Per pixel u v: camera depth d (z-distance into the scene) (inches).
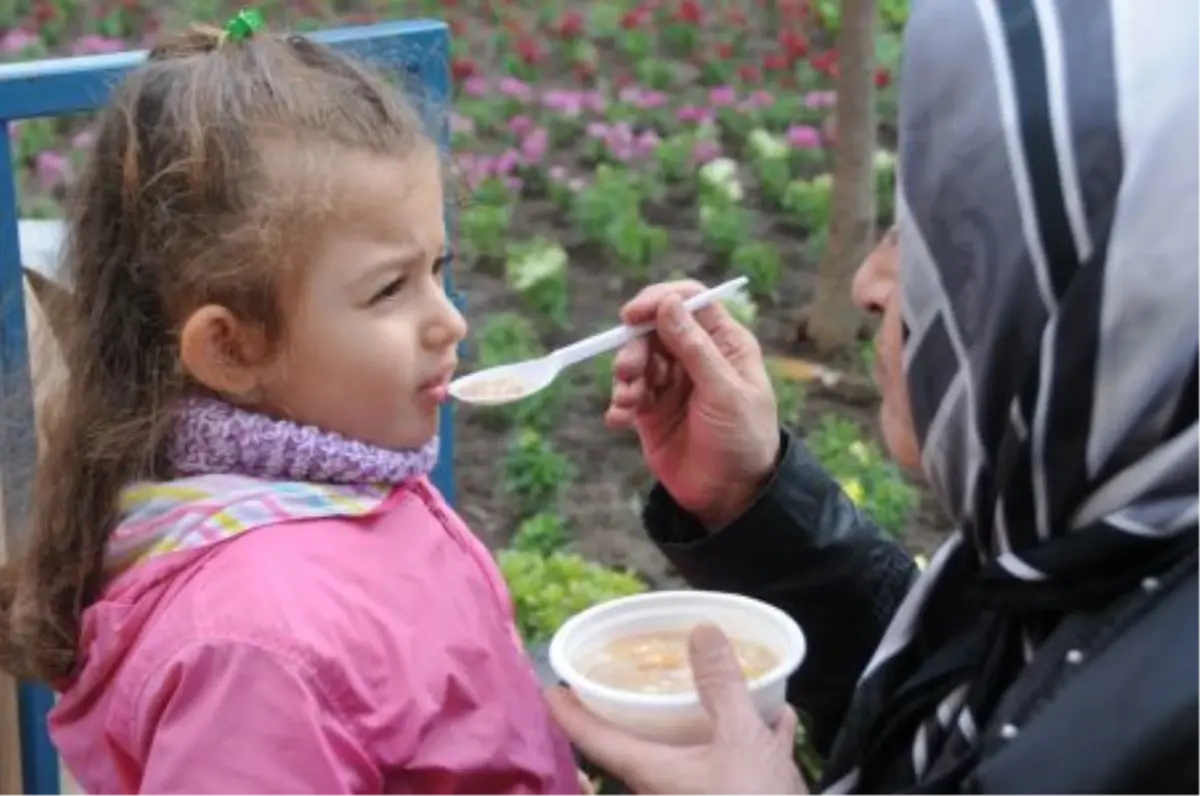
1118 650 55.5
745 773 64.0
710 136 316.2
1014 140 57.2
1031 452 58.8
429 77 100.5
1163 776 52.9
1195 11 56.2
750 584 82.7
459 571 70.7
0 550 86.1
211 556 64.9
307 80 67.4
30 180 274.4
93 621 66.9
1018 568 59.0
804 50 355.6
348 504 67.3
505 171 298.5
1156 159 55.2
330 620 63.6
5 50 350.0
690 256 276.1
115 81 79.4
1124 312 55.9
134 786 65.5
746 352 83.9
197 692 62.0
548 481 206.5
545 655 124.7
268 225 64.6
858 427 224.5
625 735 67.9
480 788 67.0
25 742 93.4
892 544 83.6
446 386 70.0
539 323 251.8
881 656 68.5
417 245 67.4
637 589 172.2
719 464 81.7
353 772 62.5
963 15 59.1
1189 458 56.3
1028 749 55.2
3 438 86.4
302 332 66.0
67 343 71.1
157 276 66.7
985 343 59.4
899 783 65.9
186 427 67.4
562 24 378.0
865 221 238.1
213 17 385.4
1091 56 56.4
